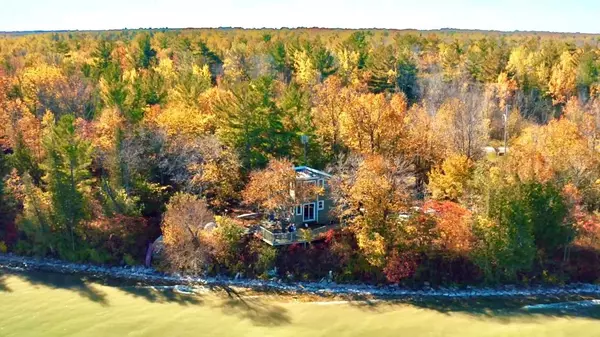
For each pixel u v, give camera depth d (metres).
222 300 52.25
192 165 63.56
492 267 55.12
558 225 55.91
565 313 49.97
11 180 63.97
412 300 52.41
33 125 72.12
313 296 53.09
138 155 64.38
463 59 125.12
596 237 57.44
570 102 91.75
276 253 56.78
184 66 117.88
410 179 60.03
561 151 66.06
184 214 55.03
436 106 95.75
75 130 66.56
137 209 61.00
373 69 109.25
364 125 68.75
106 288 55.09
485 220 53.91
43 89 85.75
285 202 56.56
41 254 62.69
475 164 61.78
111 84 77.44
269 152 68.81
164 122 70.94
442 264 55.81
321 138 72.00
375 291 53.94
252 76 114.12
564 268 56.41
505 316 49.34
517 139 85.19
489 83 107.38
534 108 103.81
